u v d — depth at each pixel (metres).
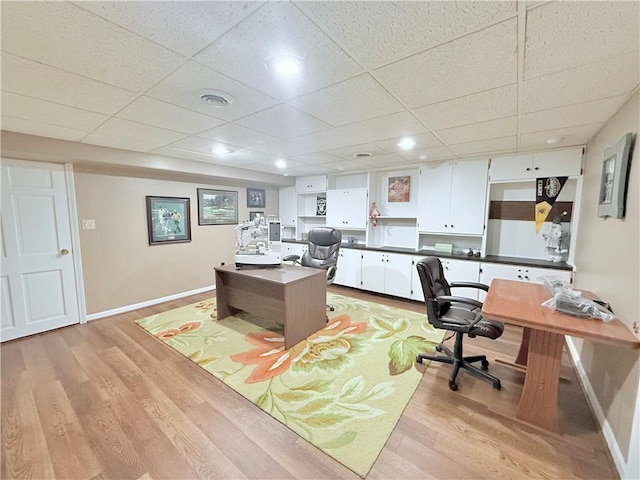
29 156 2.79
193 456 1.52
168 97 1.79
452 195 3.82
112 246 3.60
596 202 2.33
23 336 2.94
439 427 1.71
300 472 1.43
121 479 1.40
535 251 3.55
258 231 3.40
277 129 2.46
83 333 3.05
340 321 3.36
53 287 3.13
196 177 4.51
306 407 1.89
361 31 1.15
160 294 4.11
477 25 1.10
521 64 1.38
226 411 1.85
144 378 2.21
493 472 1.42
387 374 2.26
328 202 5.13
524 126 2.32
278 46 1.26
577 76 1.49
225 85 1.62
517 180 3.37
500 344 2.77
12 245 2.86
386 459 1.50
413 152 3.36
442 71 1.46
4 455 1.53
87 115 2.10
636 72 1.42
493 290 2.20
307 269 3.17
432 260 2.51
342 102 1.85
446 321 2.16
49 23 1.09
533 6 1.00
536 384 1.71
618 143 1.73
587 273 2.47
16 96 1.76
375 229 4.87
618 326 1.51
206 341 2.84
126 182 3.70
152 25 1.11
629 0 0.95
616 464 1.43
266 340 2.85
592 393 1.90
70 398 1.98
